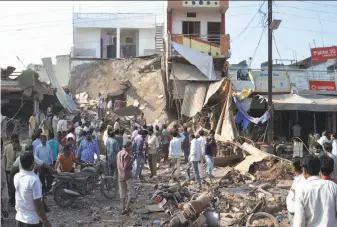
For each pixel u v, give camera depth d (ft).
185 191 31.96
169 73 85.66
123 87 102.32
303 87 86.74
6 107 90.53
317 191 14.19
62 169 36.55
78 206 35.27
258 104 75.72
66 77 123.44
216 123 73.77
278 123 80.18
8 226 28.55
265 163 51.88
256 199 34.65
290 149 65.72
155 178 50.70
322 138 49.34
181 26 94.48
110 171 40.09
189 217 21.85
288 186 44.09
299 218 14.32
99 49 123.75
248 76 84.07
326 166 15.53
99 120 87.30
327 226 13.93
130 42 126.41
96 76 109.40
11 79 84.74
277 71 78.02
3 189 29.73
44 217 17.15
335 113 78.89
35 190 16.99
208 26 94.84
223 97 74.08
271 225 26.25
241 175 49.44
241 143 65.77
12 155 34.19
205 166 51.57
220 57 85.40
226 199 35.35
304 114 79.87
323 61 94.48
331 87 79.05
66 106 94.38
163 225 26.91
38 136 37.81
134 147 48.75
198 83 82.02
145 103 97.66
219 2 91.25
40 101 91.25
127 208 32.86
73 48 118.73
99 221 30.68
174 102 88.38
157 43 119.85
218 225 22.56
